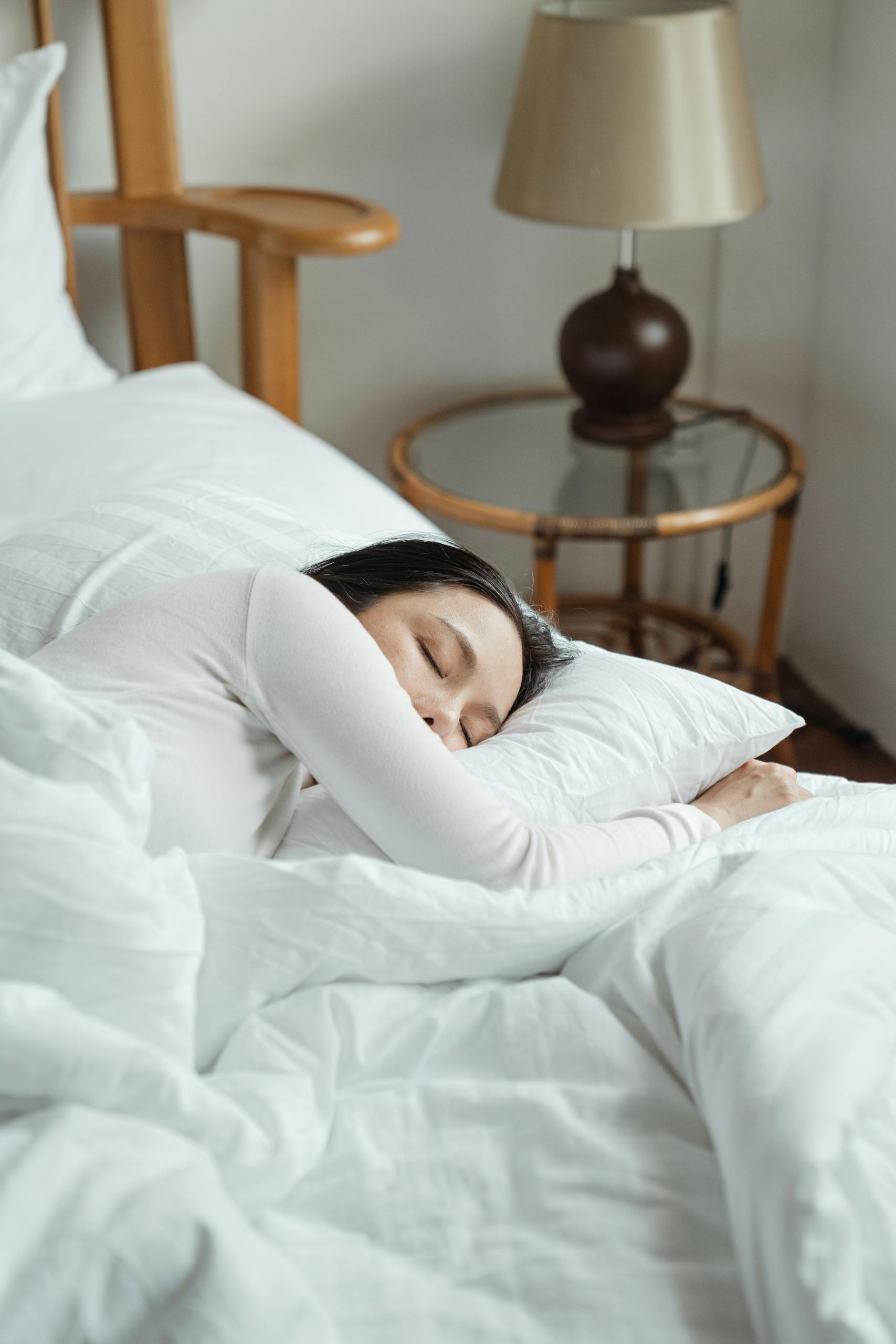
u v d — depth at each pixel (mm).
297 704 792
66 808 618
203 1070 687
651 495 1696
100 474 1302
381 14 1820
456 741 922
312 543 1092
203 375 1640
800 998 640
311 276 1964
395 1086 673
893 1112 610
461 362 2092
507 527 1629
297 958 693
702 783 996
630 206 1617
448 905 717
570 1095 648
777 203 2027
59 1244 503
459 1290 565
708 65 1608
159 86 1665
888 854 858
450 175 1952
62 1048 562
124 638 814
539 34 1642
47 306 1561
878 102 1824
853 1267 529
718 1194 609
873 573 2002
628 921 749
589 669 1042
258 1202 592
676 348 1788
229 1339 495
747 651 2002
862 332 1947
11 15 1649
